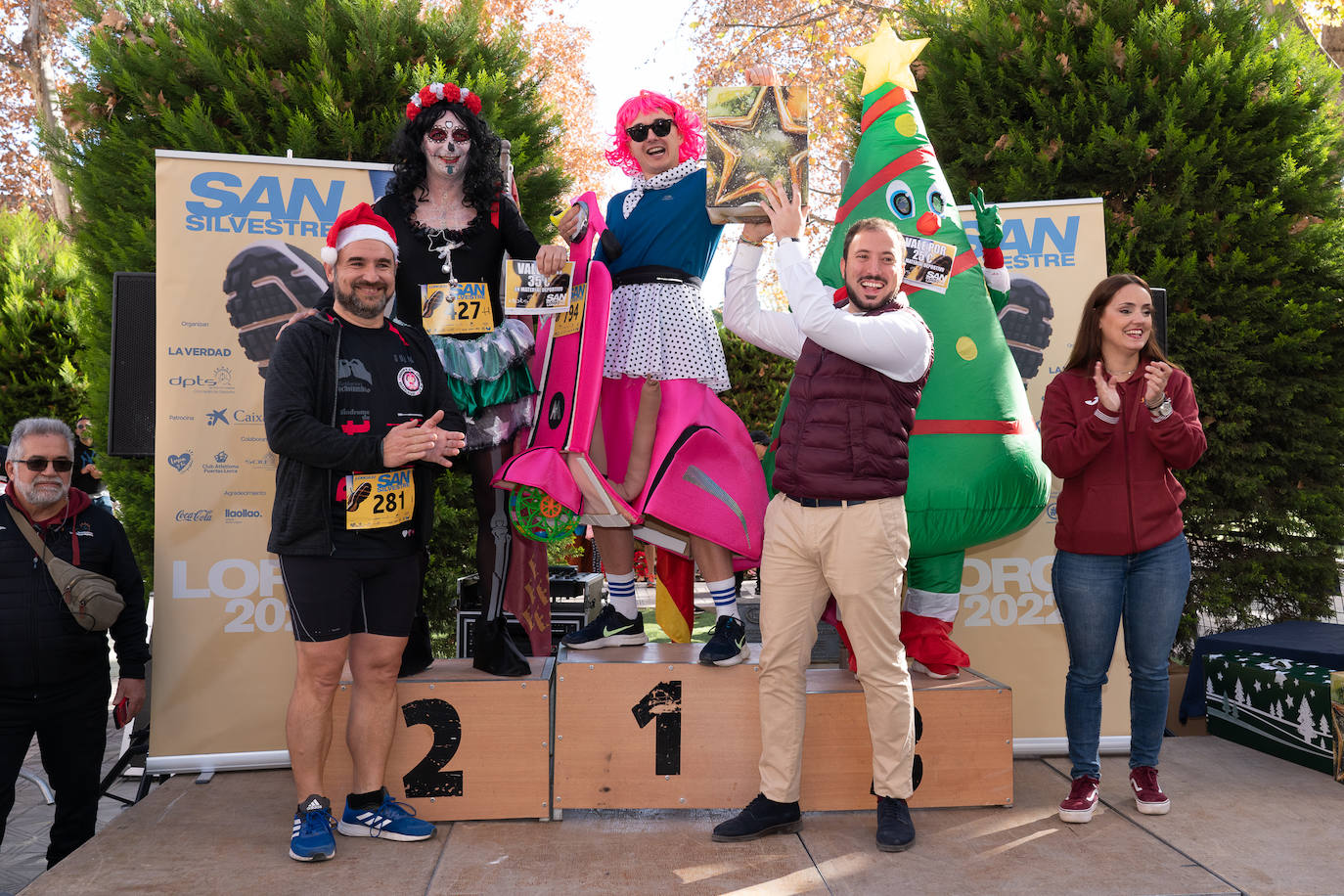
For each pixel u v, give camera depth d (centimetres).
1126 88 470
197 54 474
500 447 325
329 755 305
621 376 328
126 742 423
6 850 391
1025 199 480
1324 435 478
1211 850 282
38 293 812
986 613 406
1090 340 313
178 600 372
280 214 389
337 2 506
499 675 312
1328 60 515
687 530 309
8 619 302
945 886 256
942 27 523
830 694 314
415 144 310
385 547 272
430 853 278
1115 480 302
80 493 327
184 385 378
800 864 271
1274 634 423
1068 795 327
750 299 307
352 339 275
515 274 303
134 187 478
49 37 1405
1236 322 477
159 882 257
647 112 329
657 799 309
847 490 268
